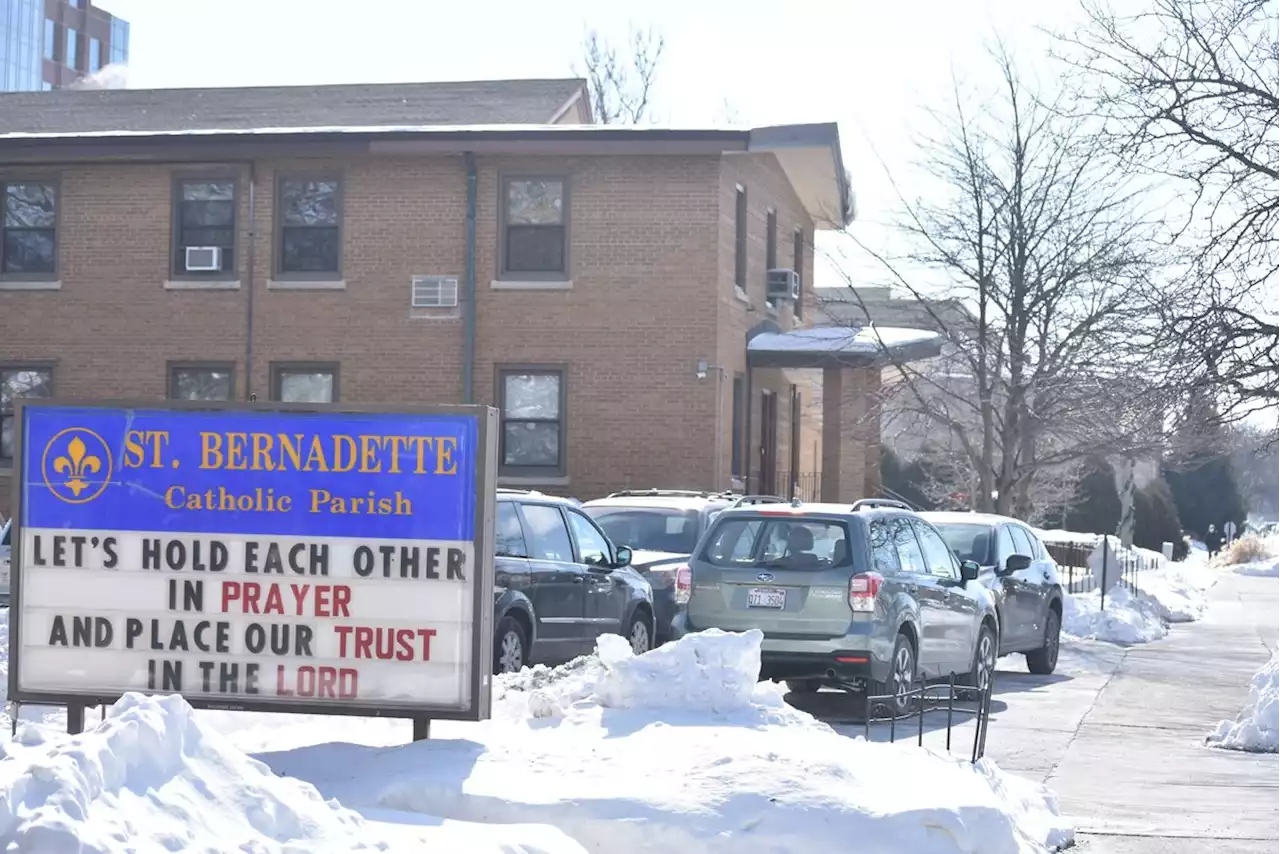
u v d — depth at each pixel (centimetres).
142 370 2953
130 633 960
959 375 3503
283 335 2912
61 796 591
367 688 945
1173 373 1950
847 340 3052
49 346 2980
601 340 2838
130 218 2955
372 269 2889
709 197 2809
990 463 3069
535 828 770
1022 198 3008
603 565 1697
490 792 824
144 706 664
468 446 945
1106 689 1923
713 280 2808
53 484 966
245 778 670
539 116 3164
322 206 2919
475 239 2861
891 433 4834
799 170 3269
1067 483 4566
